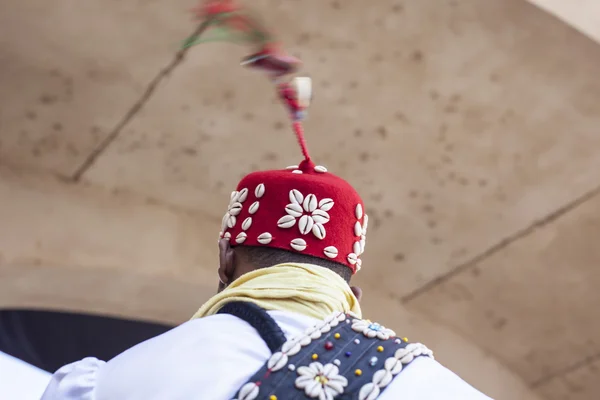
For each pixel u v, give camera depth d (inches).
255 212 45.6
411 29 107.7
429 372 38.8
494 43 108.1
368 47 110.5
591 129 117.3
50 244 128.9
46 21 108.0
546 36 106.3
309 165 48.5
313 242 44.6
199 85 117.3
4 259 126.3
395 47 110.3
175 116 122.3
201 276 135.3
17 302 132.3
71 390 37.8
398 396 37.3
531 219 131.6
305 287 41.3
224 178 132.6
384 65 112.8
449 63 111.7
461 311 148.9
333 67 113.7
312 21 107.3
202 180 133.3
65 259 129.0
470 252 138.5
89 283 132.1
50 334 174.6
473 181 127.4
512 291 143.3
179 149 128.0
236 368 37.2
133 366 37.8
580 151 120.6
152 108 121.0
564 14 102.8
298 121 47.5
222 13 42.8
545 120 117.4
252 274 42.8
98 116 122.5
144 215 135.3
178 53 112.0
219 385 36.4
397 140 123.0
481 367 150.6
